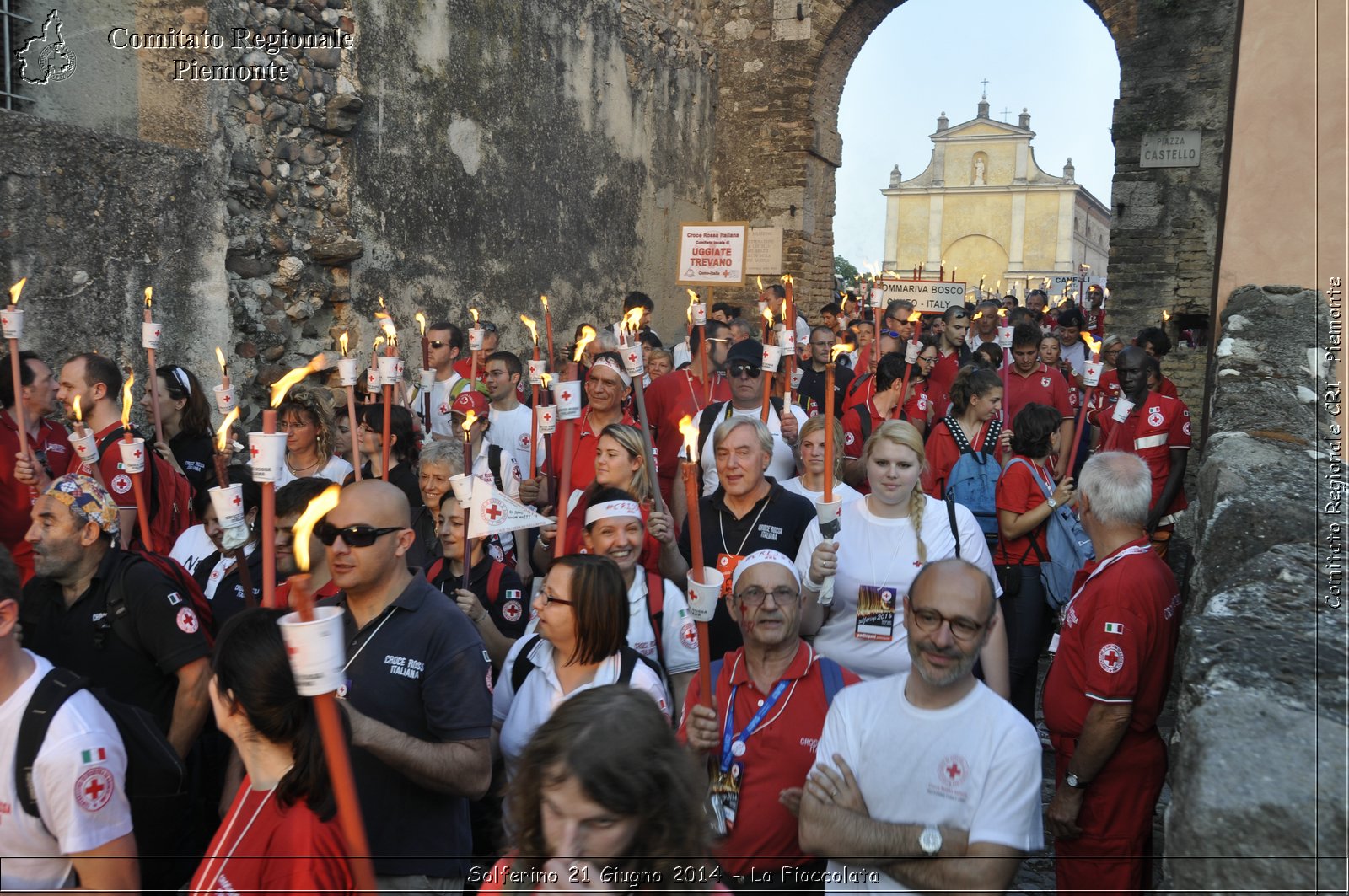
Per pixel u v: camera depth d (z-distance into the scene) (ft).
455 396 21.81
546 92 38.45
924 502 12.59
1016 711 8.43
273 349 26.55
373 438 16.94
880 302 17.08
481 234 35.01
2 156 19.74
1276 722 6.18
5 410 15.34
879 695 8.72
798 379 28.27
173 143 23.98
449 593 13.53
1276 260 17.22
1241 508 10.37
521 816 5.73
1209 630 7.67
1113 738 10.20
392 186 30.63
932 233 201.16
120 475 14.17
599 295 43.19
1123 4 45.27
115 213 21.79
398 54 30.66
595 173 42.37
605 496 11.70
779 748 9.52
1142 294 45.57
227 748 11.29
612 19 43.06
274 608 7.29
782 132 51.90
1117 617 10.26
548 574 9.80
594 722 5.66
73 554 9.95
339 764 5.34
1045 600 16.40
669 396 21.25
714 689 10.05
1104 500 10.82
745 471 13.92
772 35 51.78
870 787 8.48
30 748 7.44
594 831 5.58
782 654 9.85
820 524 10.53
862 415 20.76
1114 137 45.65
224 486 8.28
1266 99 17.11
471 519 11.78
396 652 9.33
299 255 27.30
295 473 16.60
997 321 36.73
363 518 9.24
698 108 50.98
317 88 27.71
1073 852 10.82
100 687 9.62
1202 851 5.47
